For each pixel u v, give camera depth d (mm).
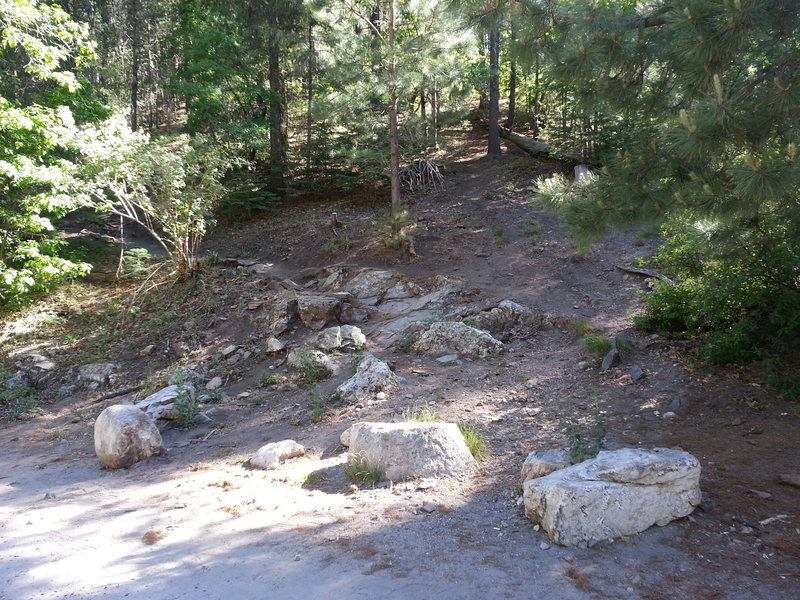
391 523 4770
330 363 11086
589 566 3777
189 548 4617
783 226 7250
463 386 9234
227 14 22547
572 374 8977
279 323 12906
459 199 20156
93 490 6770
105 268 18219
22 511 6074
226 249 18703
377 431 6121
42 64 15102
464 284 13688
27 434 10188
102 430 7965
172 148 17016
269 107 22719
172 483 6754
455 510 4965
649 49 6898
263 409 9898
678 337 9430
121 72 35312
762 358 7922
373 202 21078
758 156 5316
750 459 5613
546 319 11516
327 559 4176
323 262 16594
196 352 12953
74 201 14141
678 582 3551
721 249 7414
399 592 3598
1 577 4297
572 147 21859
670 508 4348
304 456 7301
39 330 14703
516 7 7180
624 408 7496
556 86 9062
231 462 7434
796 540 4012
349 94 15188
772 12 5629
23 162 13688
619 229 6969
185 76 21766
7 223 15359
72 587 4035
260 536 4750
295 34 21438
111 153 13781
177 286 15859
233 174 21516
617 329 10578
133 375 12469
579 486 4188
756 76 6672
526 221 17500
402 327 12250
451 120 16203
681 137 5652
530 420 7441
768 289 7816
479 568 3863
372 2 15398
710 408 7176
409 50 14594
